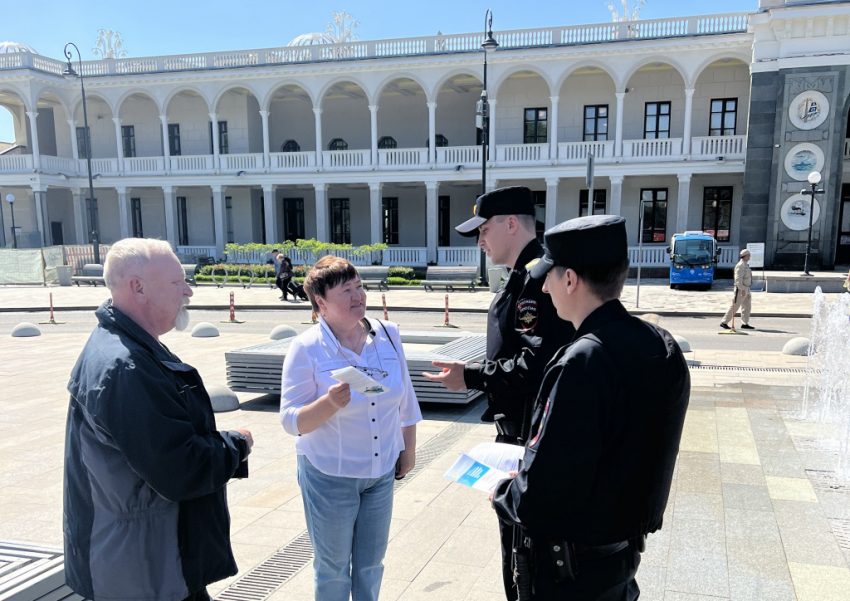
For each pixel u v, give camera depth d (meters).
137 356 2.03
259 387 7.54
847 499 4.65
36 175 34.00
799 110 25.09
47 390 8.78
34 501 4.84
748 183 26.22
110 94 34.94
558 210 32.94
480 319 17.27
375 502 2.89
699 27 27.72
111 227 39.53
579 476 1.75
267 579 3.66
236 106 36.38
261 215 37.84
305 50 32.84
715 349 11.68
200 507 2.23
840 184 25.20
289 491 4.99
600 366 1.79
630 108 31.36
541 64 29.53
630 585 2.14
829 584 3.50
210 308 20.41
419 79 31.08
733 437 6.09
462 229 2.99
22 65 33.75
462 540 4.09
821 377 8.64
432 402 7.45
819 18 24.25
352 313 2.81
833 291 21.67
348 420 2.76
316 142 32.81
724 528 4.20
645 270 29.17
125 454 1.97
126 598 2.09
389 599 3.41
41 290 26.36
